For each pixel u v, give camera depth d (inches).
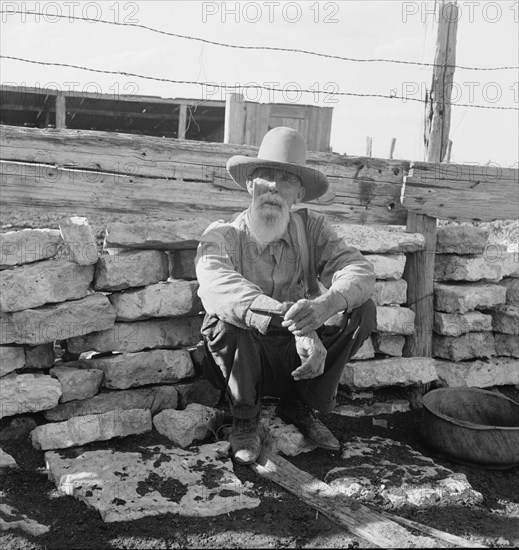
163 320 154.4
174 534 110.4
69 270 142.3
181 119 464.1
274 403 156.6
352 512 118.5
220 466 130.3
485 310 184.7
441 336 181.3
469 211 184.1
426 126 183.9
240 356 131.0
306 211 145.5
